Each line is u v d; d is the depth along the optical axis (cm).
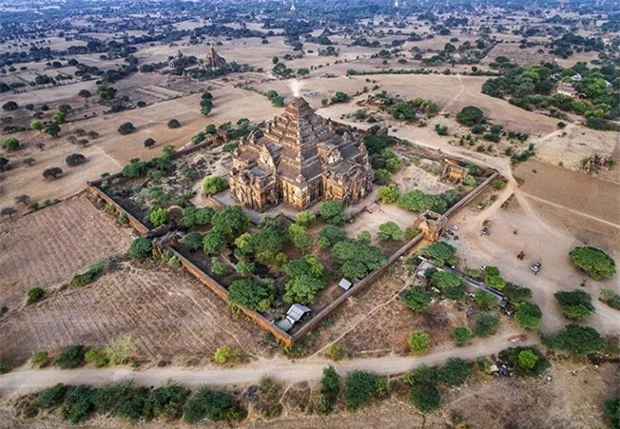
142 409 7250
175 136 18938
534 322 8300
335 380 7438
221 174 14888
